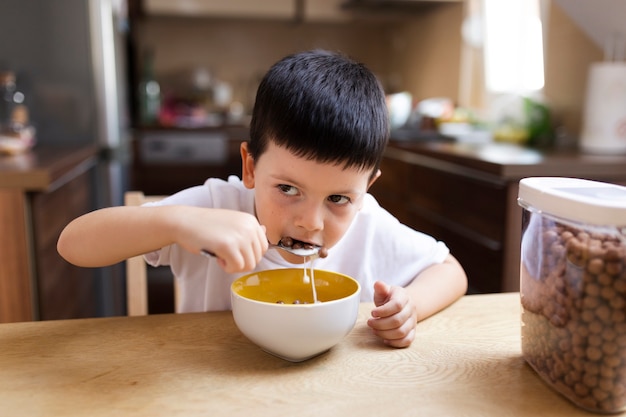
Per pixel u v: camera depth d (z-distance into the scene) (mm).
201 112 3408
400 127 2664
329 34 3922
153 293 2012
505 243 1550
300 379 559
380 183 2607
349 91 700
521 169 1516
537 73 2566
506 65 2818
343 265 979
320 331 563
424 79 3500
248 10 3408
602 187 544
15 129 1887
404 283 938
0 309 1366
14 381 547
